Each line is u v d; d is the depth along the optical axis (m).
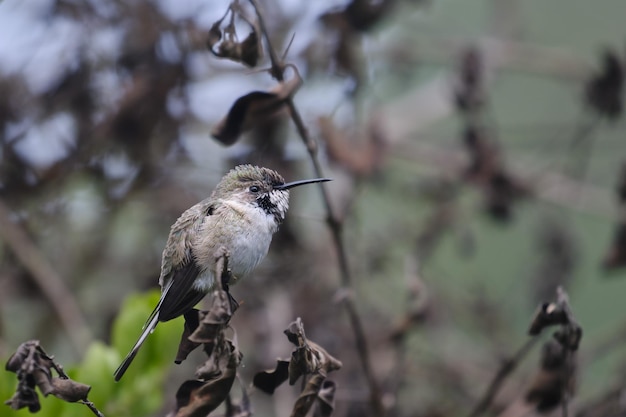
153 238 13.02
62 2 11.80
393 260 13.47
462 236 13.82
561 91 18.27
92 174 12.34
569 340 7.00
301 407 6.08
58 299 11.98
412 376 12.30
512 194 12.51
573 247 13.73
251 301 12.24
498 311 13.85
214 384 5.84
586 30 19.06
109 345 12.38
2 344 11.19
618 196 10.80
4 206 12.17
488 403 8.64
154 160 12.28
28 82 12.11
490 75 14.85
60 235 13.20
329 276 12.45
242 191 7.51
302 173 12.37
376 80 13.51
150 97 11.57
